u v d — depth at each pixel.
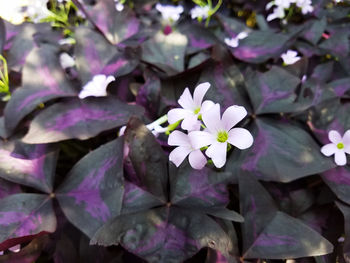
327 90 0.12
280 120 0.11
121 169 0.09
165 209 0.09
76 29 0.12
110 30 0.14
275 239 0.09
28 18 0.16
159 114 0.11
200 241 0.08
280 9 0.17
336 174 0.10
